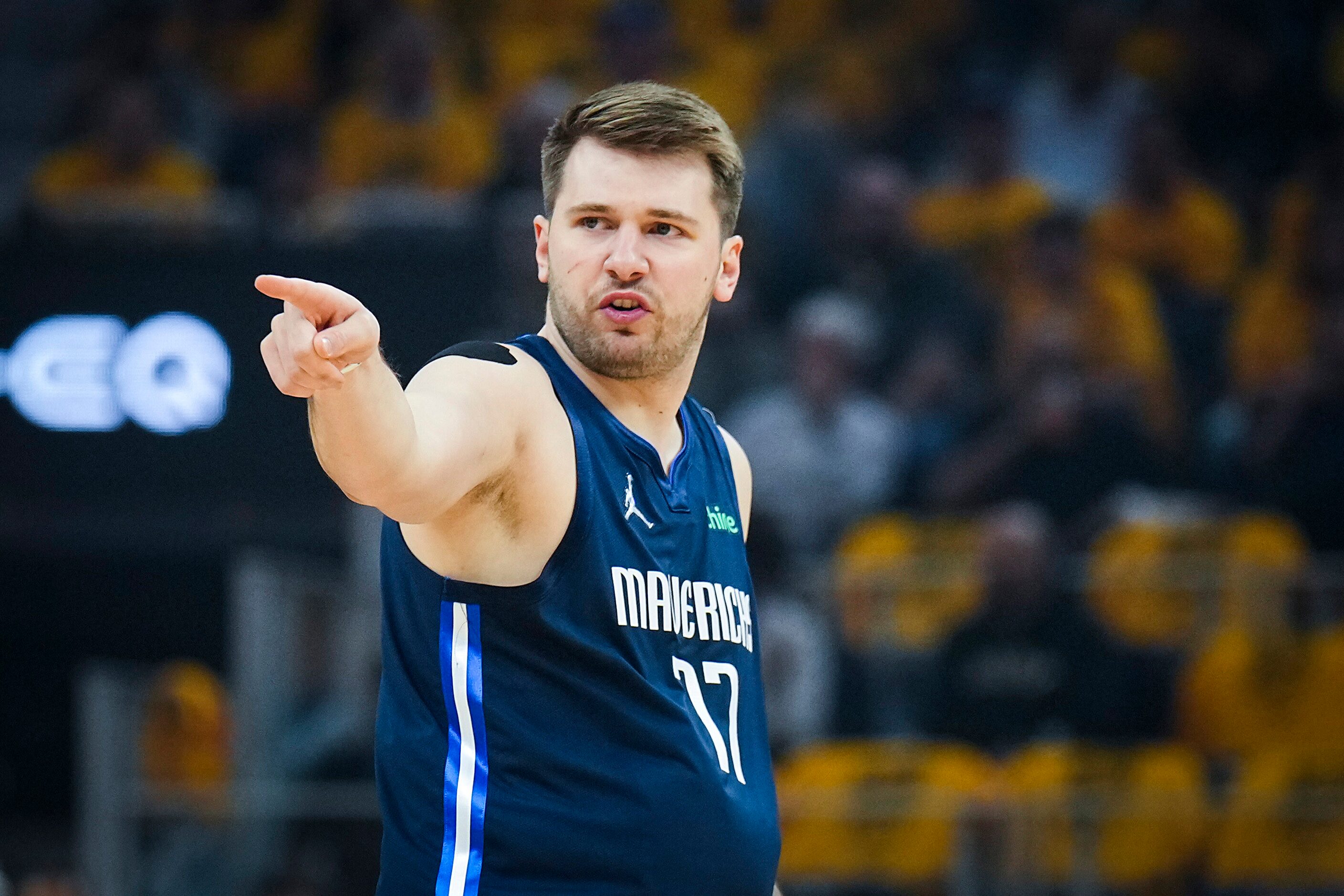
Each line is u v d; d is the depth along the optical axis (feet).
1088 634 72.18
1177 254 108.17
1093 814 63.36
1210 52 120.57
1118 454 87.97
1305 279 105.40
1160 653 72.13
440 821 25.85
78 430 88.02
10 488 87.81
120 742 64.59
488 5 122.93
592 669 25.93
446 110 112.78
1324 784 65.00
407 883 26.13
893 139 118.52
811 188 110.83
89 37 128.26
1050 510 87.40
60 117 120.16
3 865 78.89
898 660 72.38
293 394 20.95
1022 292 101.65
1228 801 63.93
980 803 63.67
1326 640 71.26
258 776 65.31
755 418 93.15
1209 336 104.53
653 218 27.02
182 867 63.52
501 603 25.50
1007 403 92.43
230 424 87.92
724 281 29.22
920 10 124.47
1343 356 94.89
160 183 108.47
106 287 88.38
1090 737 71.15
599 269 26.89
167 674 74.95
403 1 121.19
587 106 27.55
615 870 25.62
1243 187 116.88
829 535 91.04
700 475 29.19
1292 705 70.79
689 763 26.25
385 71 111.24
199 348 88.02
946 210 108.88
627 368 27.27
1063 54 116.37
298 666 69.82
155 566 88.84
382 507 22.86
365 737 69.67
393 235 91.25
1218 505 87.81
